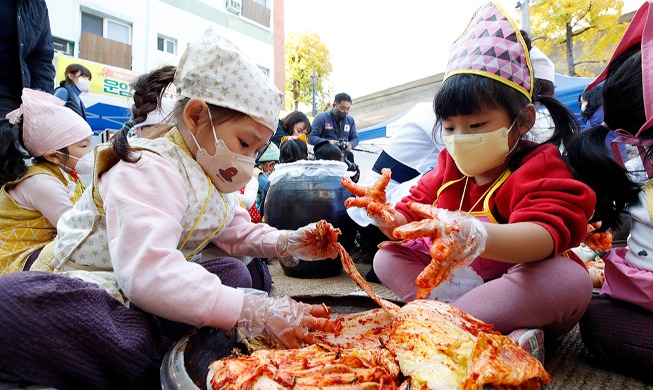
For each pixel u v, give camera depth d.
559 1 8.38
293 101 23.42
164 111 1.69
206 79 1.39
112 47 10.30
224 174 1.47
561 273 1.32
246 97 1.38
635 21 1.42
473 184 1.77
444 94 1.56
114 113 7.90
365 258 3.87
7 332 0.97
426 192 1.96
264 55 14.97
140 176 1.28
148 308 1.12
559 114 1.74
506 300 1.34
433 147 2.91
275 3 15.59
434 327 1.00
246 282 1.63
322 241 1.65
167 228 1.19
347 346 1.17
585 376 1.45
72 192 2.47
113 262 1.16
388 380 0.91
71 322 1.03
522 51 1.57
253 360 0.97
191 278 1.13
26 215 2.21
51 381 1.02
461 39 1.68
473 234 1.04
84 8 9.88
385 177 1.28
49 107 2.39
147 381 1.16
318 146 4.46
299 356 1.02
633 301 1.42
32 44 3.14
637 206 1.50
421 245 1.77
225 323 1.14
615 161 1.52
